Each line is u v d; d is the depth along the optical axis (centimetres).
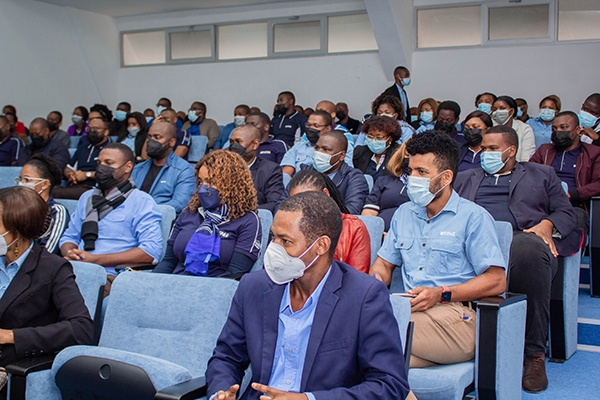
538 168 318
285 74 884
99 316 232
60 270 210
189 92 951
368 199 355
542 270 276
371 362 155
